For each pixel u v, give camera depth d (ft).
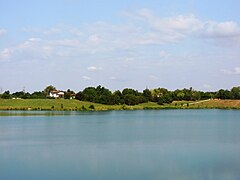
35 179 139.33
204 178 137.49
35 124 417.49
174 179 136.67
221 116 587.27
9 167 160.86
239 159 174.70
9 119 502.38
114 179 137.90
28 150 210.79
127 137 279.08
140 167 158.10
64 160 176.45
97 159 178.50
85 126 391.86
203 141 249.55
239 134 299.79
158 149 211.20
